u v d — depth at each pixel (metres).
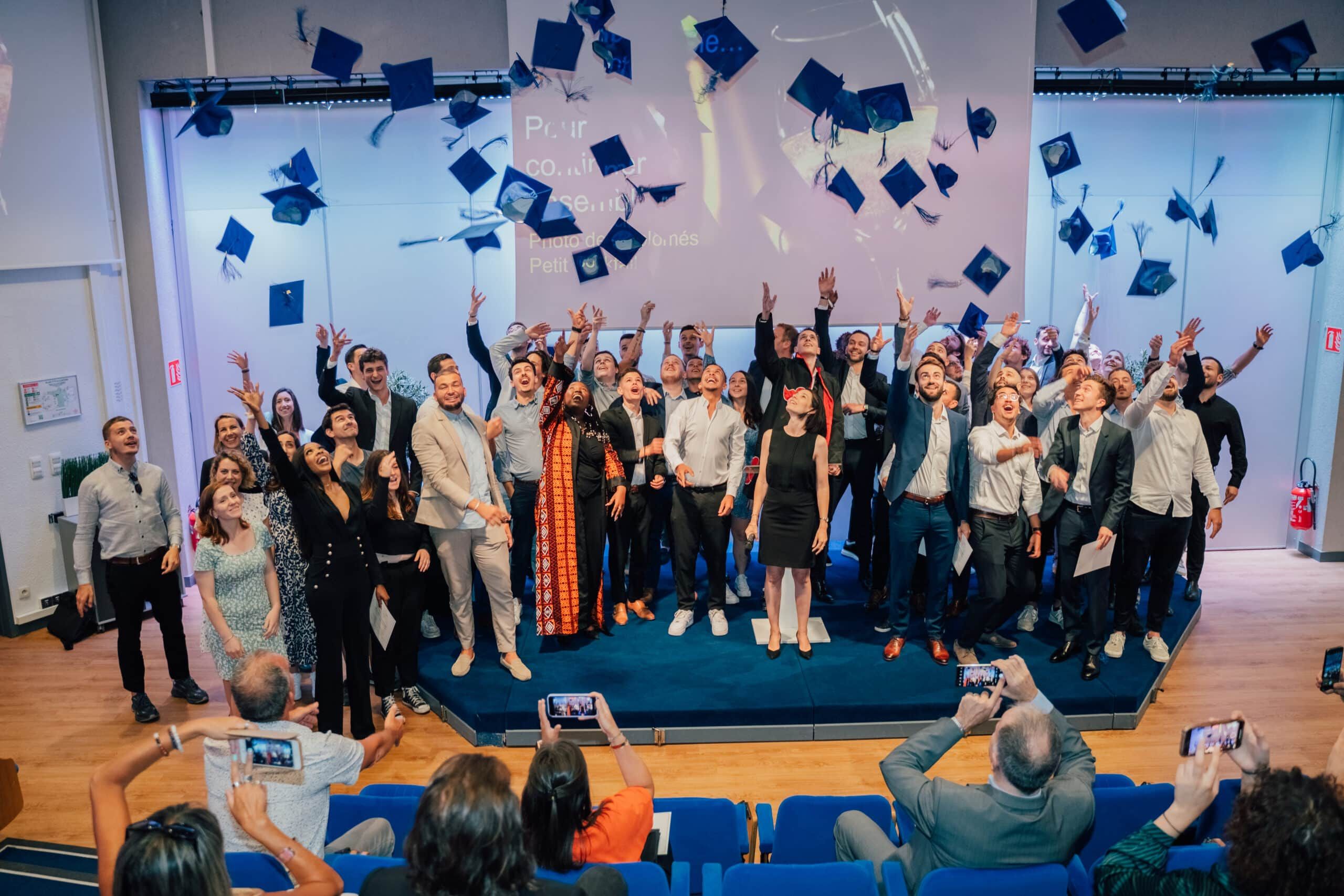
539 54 6.39
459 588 4.97
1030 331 7.45
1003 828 2.43
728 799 3.07
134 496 5.00
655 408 5.90
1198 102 7.11
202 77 6.66
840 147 6.52
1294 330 7.45
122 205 6.83
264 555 4.44
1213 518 5.20
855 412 5.87
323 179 7.14
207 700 5.27
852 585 6.40
